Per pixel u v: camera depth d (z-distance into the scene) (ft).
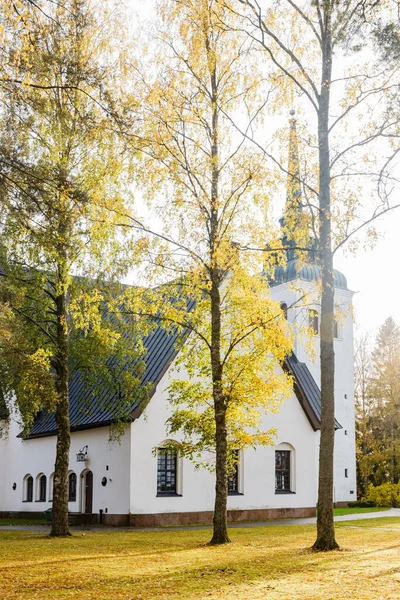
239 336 66.59
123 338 78.18
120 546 61.46
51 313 77.20
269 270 63.93
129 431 91.56
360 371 199.11
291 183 61.31
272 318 63.52
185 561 49.55
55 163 63.87
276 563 47.60
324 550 55.42
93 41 58.44
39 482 117.60
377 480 186.91
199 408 95.66
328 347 58.39
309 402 112.27
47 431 111.45
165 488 94.48
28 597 35.09
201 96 61.77
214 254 59.00
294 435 108.99
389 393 187.42
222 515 63.82
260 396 67.67
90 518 94.73
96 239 62.90
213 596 34.81
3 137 43.93
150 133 58.75
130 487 90.07
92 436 100.42
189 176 60.85
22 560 50.80
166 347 97.04
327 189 59.06
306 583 38.45
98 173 64.23
